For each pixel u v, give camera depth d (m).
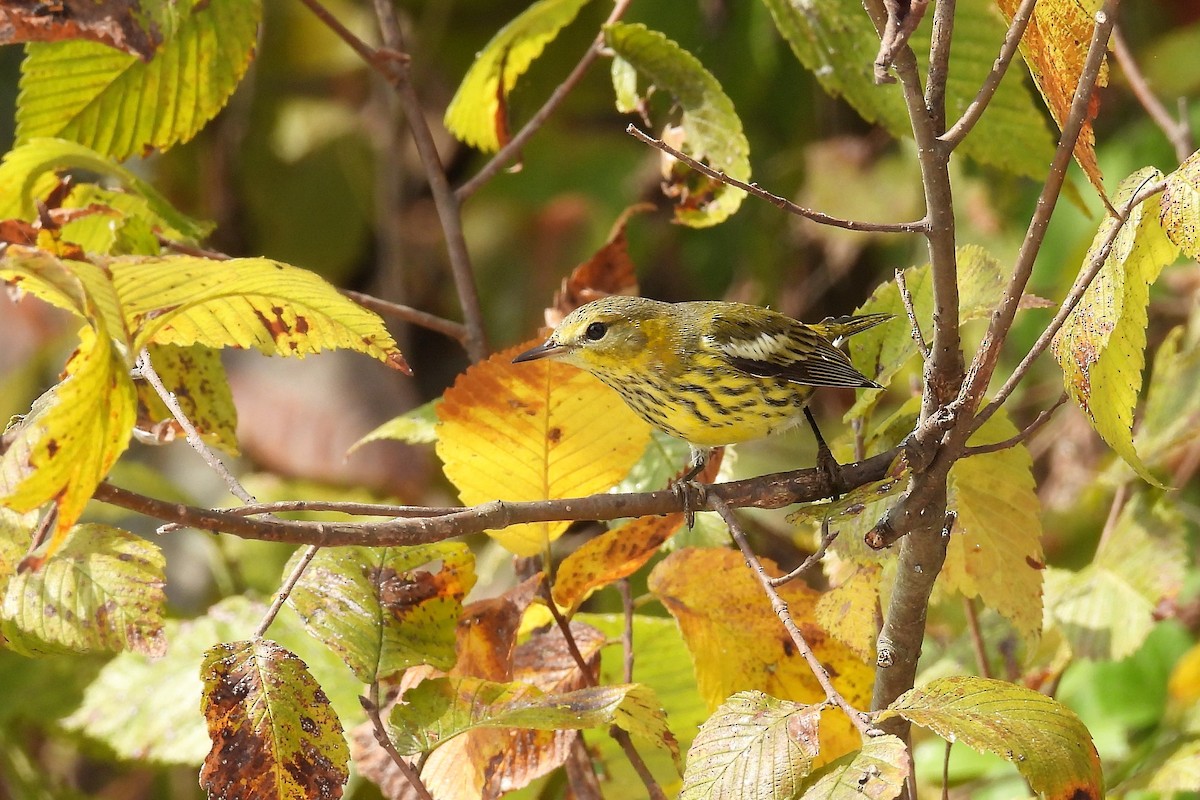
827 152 15.27
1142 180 5.65
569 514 6.46
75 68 8.23
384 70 9.64
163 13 7.52
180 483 15.47
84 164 6.93
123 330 5.37
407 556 6.93
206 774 5.88
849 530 7.01
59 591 6.39
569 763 7.63
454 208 9.59
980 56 8.94
